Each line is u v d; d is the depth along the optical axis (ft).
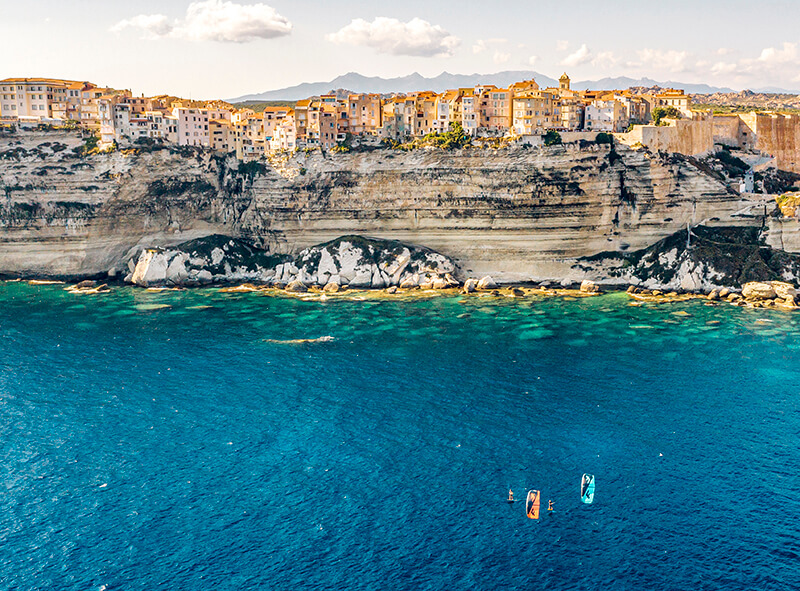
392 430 311.06
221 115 652.48
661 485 268.41
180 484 270.67
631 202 538.06
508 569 227.81
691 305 491.31
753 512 252.42
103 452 293.64
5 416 325.01
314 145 574.15
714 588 219.00
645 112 645.10
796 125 654.12
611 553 234.38
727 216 538.47
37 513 253.03
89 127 596.70
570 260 552.82
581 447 294.66
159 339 431.02
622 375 366.63
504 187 539.70
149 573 224.74
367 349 410.52
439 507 257.34
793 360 383.65
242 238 602.85
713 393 343.46
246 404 338.13
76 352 407.64
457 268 566.77
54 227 568.41
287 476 276.41
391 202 562.25
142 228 583.99
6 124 572.51
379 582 222.07
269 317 476.13
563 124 601.62
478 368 378.73
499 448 294.87
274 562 230.07
